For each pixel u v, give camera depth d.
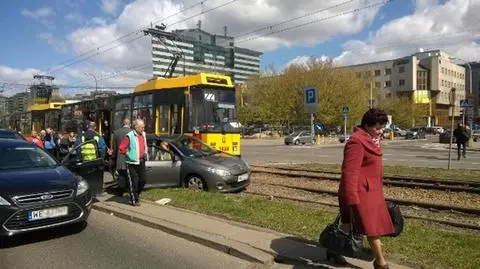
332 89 70.12
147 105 19.92
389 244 6.77
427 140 65.06
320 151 36.06
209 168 12.27
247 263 6.46
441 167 20.42
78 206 7.94
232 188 12.49
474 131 57.44
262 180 16.27
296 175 17.06
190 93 17.86
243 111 75.88
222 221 8.62
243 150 39.12
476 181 14.69
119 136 11.21
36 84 53.59
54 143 20.48
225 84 18.72
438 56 130.00
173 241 7.66
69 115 27.45
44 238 7.91
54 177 8.09
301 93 69.81
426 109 117.38
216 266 6.36
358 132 5.38
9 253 7.11
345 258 6.27
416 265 5.88
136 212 9.53
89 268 6.36
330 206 11.20
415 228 7.95
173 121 18.45
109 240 7.76
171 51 28.50
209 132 17.78
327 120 70.31
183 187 12.70
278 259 6.46
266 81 76.06
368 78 91.88
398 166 20.72
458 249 6.51
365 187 5.31
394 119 102.94
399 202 11.62
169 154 12.89
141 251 7.11
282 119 72.38
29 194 7.46
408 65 127.94
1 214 7.23
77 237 7.96
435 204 11.05
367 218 5.29
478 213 10.36
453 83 138.38
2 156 8.80
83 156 11.91
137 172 10.33
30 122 34.25
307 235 7.49
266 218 8.68
